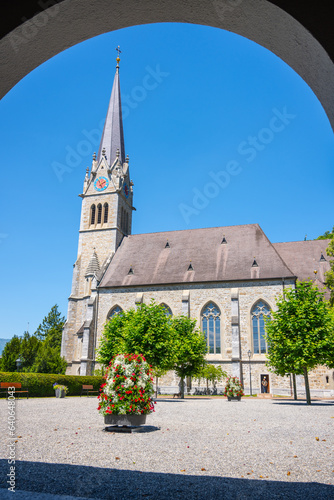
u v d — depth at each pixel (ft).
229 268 168.35
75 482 20.02
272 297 155.84
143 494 18.07
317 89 13.56
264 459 27.04
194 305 164.76
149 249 194.18
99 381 141.38
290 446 32.91
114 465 24.56
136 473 22.43
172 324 134.51
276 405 90.89
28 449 29.71
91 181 210.38
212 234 191.21
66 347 179.93
